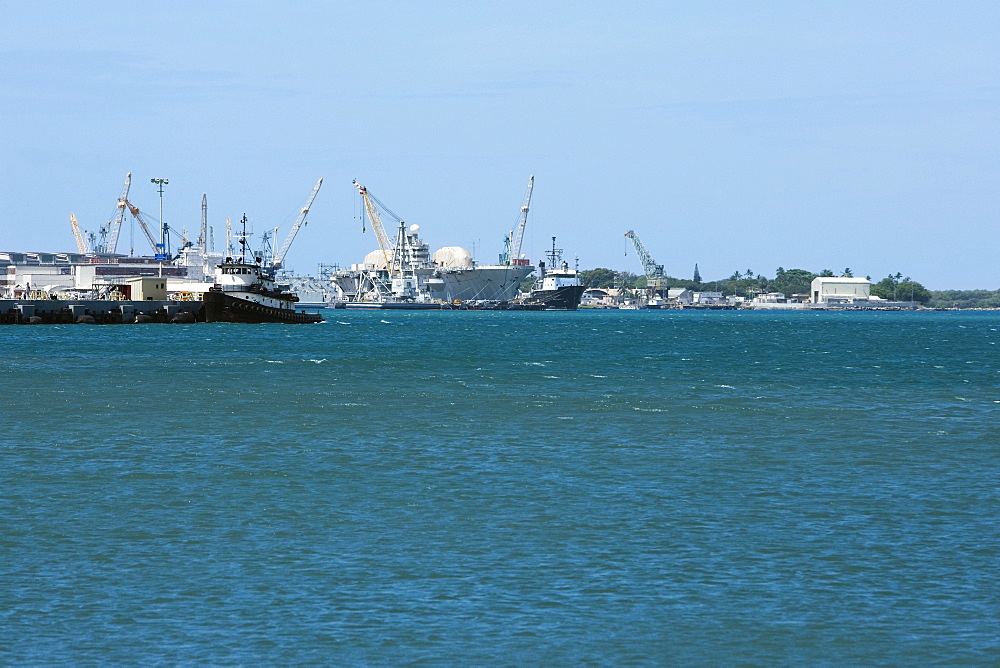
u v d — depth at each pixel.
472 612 54.09
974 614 54.09
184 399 136.88
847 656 49.31
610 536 67.50
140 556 62.75
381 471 87.75
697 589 57.56
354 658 48.72
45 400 134.25
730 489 81.38
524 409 128.88
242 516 72.00
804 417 123.44
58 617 53.09
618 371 189.88
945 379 178.12
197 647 49.72
